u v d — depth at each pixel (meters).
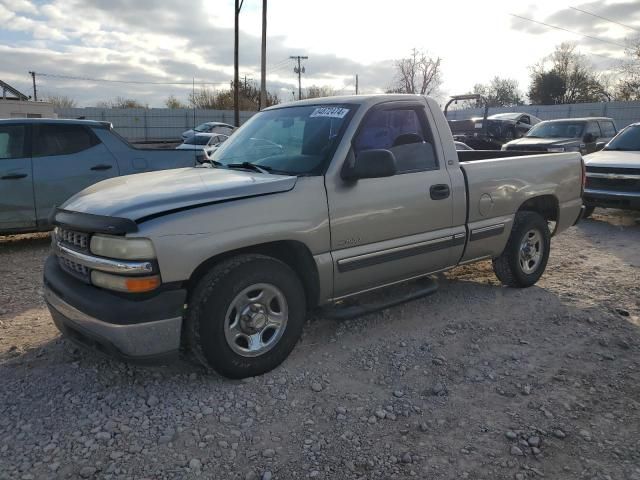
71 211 3.53
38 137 7.54
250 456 2.86
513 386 3.62
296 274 3.80
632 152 9.89
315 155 3.97
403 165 4.33
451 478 2.71
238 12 27.14
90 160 7.83
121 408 3.26
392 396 3.48
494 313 4.89
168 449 2.90
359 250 4.03
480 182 4.83
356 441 3.00
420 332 4.46
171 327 3.22
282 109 4.75
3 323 4.69
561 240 8.20
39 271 6.47
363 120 4.11
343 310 4.14
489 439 3.03
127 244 3.10
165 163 8.35
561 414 3.28
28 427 3.06
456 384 3.65
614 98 58.69
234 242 3.36
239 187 3.50
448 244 4.62
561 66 63.12
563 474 2.75
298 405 3.35
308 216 3.69
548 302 5.17
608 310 4.99
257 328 3.56
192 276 3.42
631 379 3.72
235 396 3.42
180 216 3.21
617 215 10.59
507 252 5.32
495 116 22.14
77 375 3.65
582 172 6.02
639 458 2.87
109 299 3.19
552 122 15.65
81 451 2.86
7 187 7.25
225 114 46.88
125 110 44.28
